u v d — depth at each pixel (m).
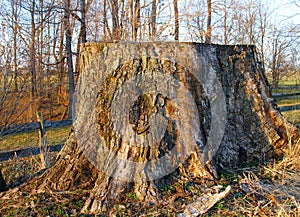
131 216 2.09
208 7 9.26
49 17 10.45
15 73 5.11
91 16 9.41
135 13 6.92
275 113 3.12
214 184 2.45
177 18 6.70
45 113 12.09
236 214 2.12
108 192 2.27
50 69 11.72
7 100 5.07
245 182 2.51
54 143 6.29
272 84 12.70
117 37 7.03
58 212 2.17
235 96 3.03
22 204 2.31
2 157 4.83
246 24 12.40
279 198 2.35
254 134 3.05
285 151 3.04
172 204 2.20
